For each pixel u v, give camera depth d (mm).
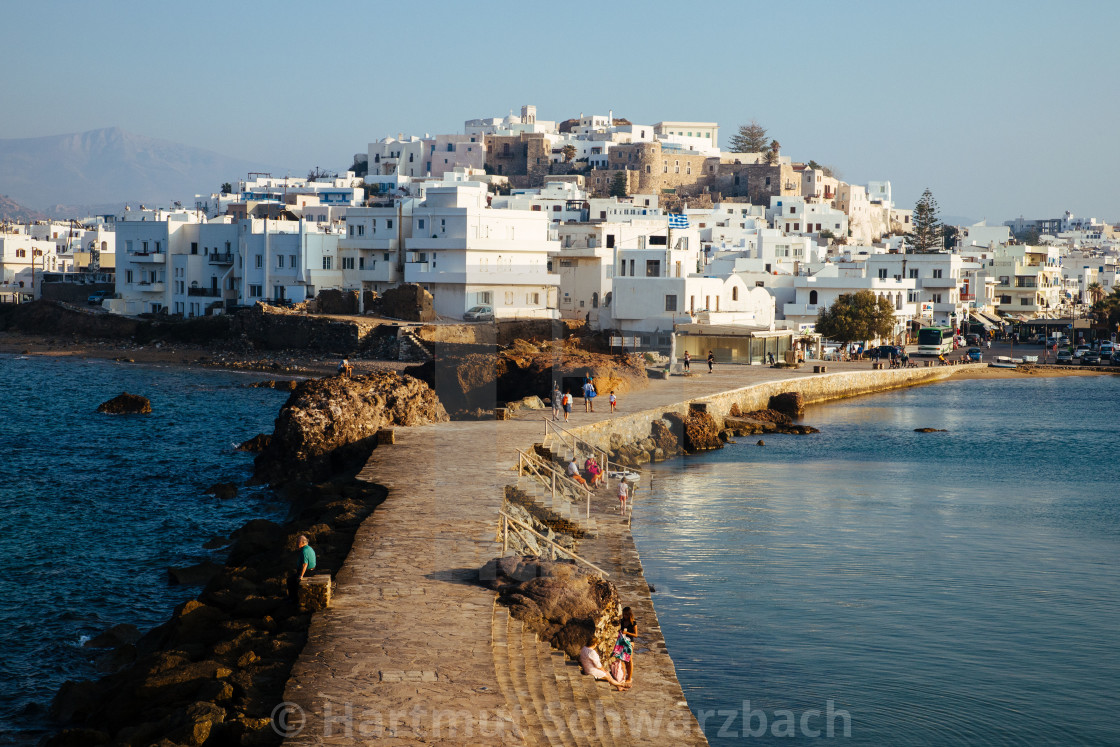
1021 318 174500
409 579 23281
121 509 43625
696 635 27328
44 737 21375
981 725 22641
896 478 53312
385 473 35875
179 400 84688
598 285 114938
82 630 28734
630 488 42094
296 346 113188
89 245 196875
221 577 27078
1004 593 32656
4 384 95312
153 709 18656
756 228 179125
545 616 21125
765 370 93625
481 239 111188
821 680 24781
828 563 35406
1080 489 51438
